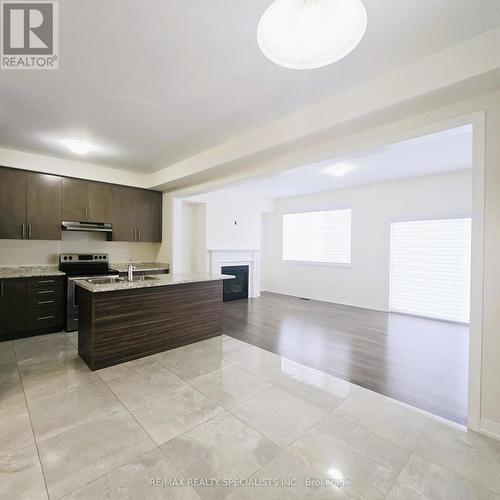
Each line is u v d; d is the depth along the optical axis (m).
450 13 1.55
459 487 1.52
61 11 1.57
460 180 4.80
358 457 1.72
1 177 3.74
